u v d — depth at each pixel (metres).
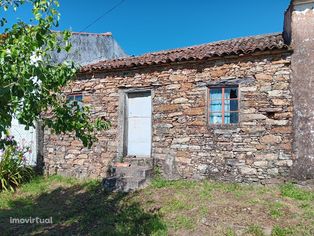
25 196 8.48
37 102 3.38
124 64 8.92
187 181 7.98
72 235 5.65
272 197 6.43
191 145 8.13
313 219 5.31
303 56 7.09
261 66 7.46
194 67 8.22
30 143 10.70
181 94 8.34
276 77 7.30
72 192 8.34
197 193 6.93
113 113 9.36
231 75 7.75
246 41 8.87
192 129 8.15
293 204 6.02
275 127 7.27
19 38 3.58
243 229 5.16
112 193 7.72
